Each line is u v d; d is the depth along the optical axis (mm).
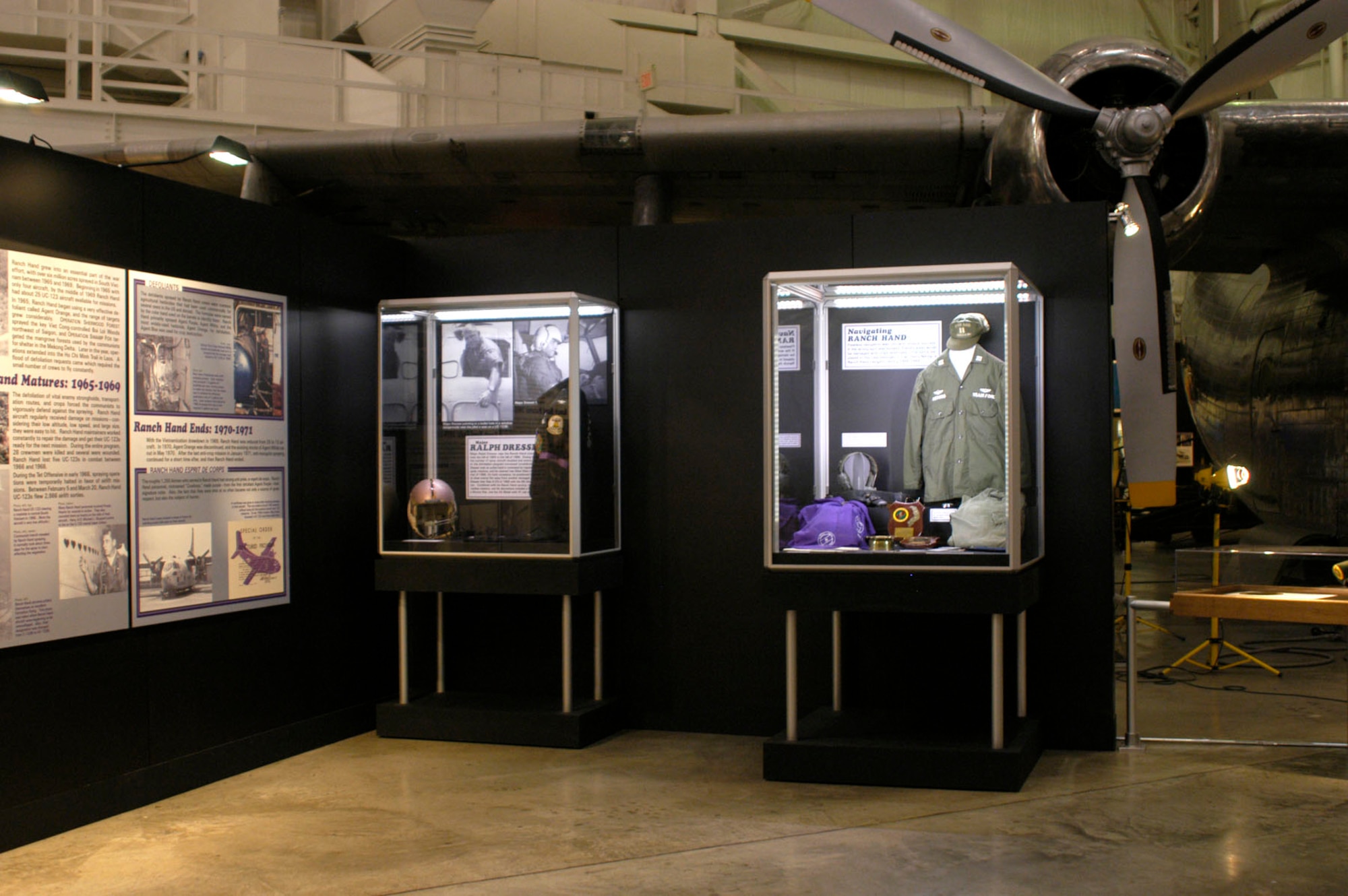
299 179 7598
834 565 4105
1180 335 11789
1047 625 4621
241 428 4477
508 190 7750
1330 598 4230
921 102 15727
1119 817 3572
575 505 4691
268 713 4594
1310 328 8805
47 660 3625
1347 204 7359
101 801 3795
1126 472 4973
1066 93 4922
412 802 3938
